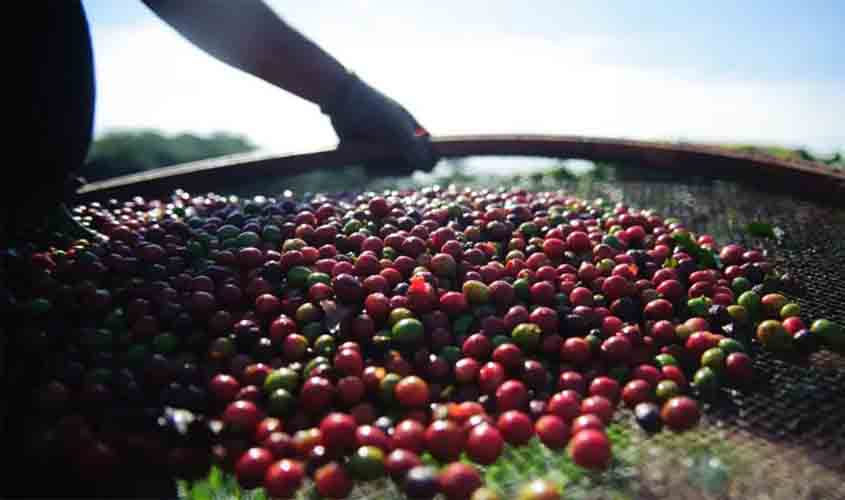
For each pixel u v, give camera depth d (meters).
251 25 0.40
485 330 0.31
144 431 0.24
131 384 0.26
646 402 0.27
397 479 0.23
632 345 0.30
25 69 0.36
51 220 0.38
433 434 0.24
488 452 0.24
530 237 0.40
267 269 0.34
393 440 0.25
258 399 0.27
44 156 0.38
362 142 0.47
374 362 0.29
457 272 0.35
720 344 0.30
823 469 0.24
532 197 0.48
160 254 0.36
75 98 0.38
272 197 0.49
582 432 0.24
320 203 0.43
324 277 0.33
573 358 0.30
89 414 0.25
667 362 0.30
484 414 0.26
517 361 0.29
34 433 0.24
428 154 0.48
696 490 0.23
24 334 0.28
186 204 0.45
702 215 0.46
